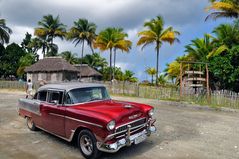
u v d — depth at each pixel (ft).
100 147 18.90
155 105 52.65
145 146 23.02
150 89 71.00
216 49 79.56
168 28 118.62
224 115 40.57
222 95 51.60
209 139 25.46
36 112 26.32
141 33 119.14
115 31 148.05
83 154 20.49
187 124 32.55
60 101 22.82
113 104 22.09
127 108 20.40
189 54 92.17
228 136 26.73
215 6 83.76
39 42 197.16
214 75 73.72
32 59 190.39
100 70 216.54
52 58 135.03
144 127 21.67
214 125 32.12
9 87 110.73
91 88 23.93
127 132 19.49
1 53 185.06
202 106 48.80
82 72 166.09
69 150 22.33
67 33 194.08
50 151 22.11
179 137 26.16
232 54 68.54
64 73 128.67
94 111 19.95
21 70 175.01
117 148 18.66
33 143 24.40
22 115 29.66
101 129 18.62
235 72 67.15
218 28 82.84
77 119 20.56
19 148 22.98
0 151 22.22
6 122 33.73
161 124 32.30
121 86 83.25
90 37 184.65
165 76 161.48
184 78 81.25
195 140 25.07
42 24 194.80
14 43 193.88
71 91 22.65
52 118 23.58
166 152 21.45
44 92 25.64
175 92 63.36
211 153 21.25
